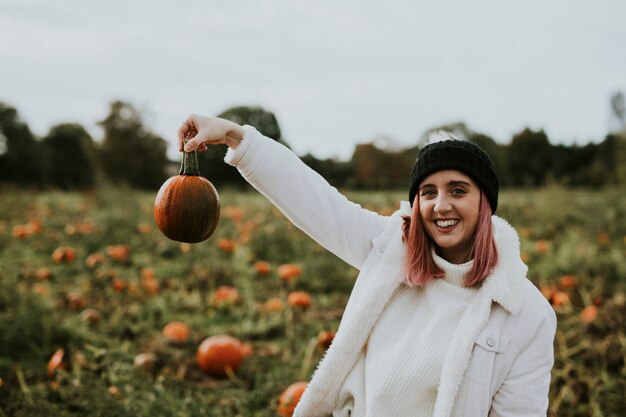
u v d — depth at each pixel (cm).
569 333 567
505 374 199
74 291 762
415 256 218
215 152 4550
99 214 1341
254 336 611
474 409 195
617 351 497
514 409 198
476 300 205
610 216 1238
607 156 2936
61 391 396
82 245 1100
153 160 5597
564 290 758
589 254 868
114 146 5456
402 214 233
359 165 4700
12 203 1739
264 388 454
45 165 4766
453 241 211
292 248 1080
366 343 226
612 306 622
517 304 200
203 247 1024
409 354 209
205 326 638
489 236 208
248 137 235
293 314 682
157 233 1178
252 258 1005
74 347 529
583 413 404
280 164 237
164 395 422
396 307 222
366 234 245
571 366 467
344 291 823
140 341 580
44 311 564
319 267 869
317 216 240
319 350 519
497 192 217
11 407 375
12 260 930
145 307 684
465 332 199
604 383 442
